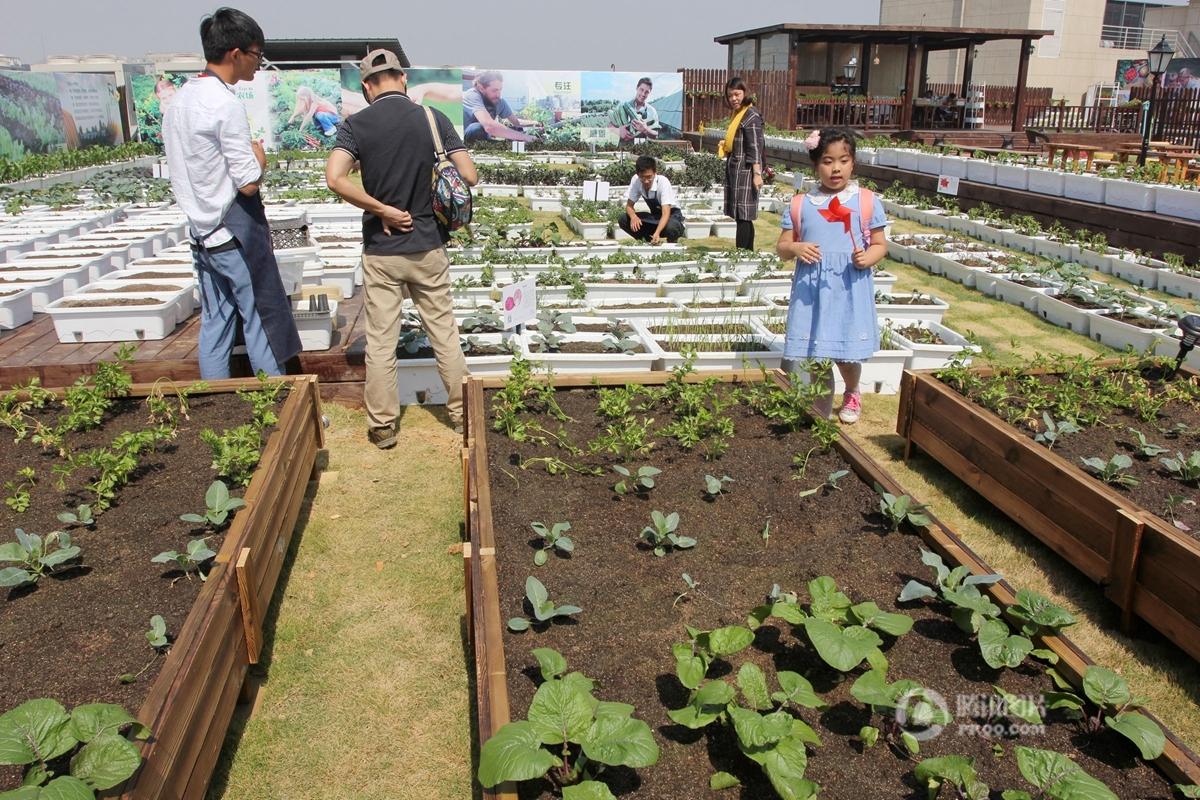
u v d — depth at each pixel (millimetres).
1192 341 4781
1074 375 4777
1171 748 2201
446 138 4719
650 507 3496
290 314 5020
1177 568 3076
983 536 4105
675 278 7617
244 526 3010
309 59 27531
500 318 6195
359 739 2852
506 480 3693
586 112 26844
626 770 2166
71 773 1898
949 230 11695
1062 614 2564
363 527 4133
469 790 2660
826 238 4828
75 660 2471
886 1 39719
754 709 2266
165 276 6914
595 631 2703
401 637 3354
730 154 8906
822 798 2088
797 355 5020
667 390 4637
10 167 13148
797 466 3871
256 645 2902
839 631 2441
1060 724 2355
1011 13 35812
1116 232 10219
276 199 12375
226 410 4285
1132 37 43344
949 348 5965
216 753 2475
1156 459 4004
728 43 28797
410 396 5566
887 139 18719
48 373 5168
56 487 3523
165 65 28156
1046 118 25891
